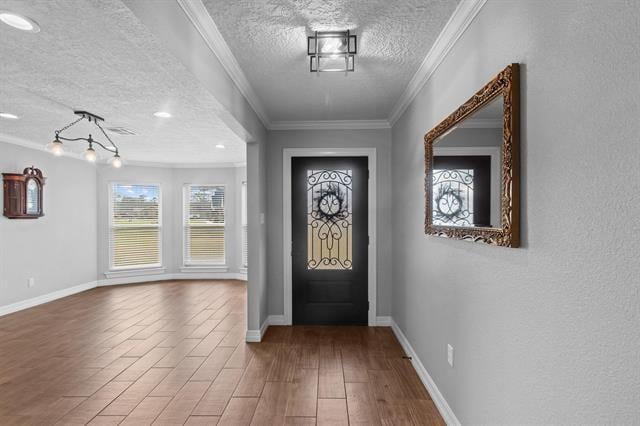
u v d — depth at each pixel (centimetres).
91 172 588
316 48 202
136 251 637
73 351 315
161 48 149
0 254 436
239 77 252
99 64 224
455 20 181
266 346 327
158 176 654
